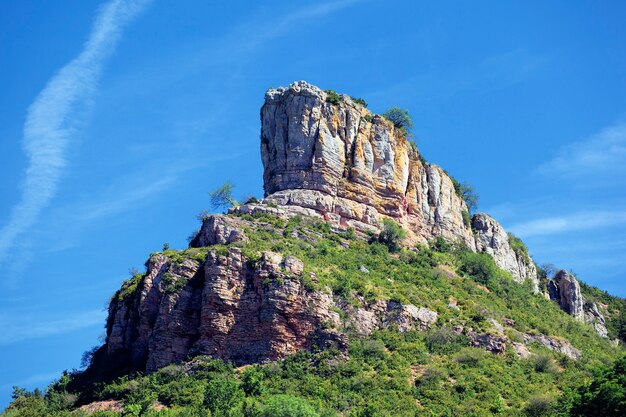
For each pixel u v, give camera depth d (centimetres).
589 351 15825
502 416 11862
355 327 13525
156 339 13388
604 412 10275
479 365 13300
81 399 13262
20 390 14000
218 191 16550
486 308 15350
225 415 11381
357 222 16325
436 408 11981
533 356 14150
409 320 14012
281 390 12194
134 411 12006
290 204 16075
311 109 16900
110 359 14262
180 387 12500
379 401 12038
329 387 12269
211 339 13150
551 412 11750
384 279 14988
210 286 13350
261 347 12950
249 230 14962
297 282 13388
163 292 13750
